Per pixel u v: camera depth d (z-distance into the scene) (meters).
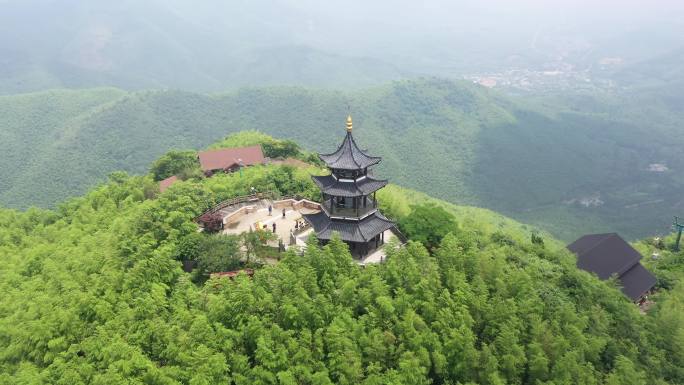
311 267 57.44
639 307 79.50
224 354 48.38
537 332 57.66
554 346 57.06
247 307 52.25
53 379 50.06
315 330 51.56
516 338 55.66
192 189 84.56
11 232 99.69
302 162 135.00
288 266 58.47
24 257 84.62
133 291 58.97
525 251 81.38
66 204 112.50
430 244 73.06
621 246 88.25
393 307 54.66
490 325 57.78
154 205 77.31
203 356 47.22
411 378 49.59
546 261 76.38
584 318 61.28
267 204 88.06
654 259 104.69
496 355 55.09
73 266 68.12
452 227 74.25
